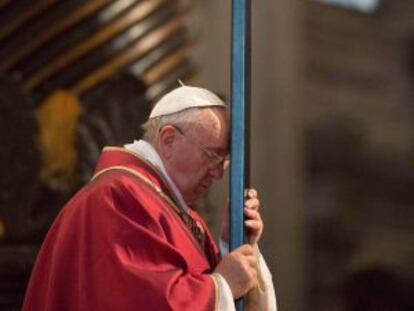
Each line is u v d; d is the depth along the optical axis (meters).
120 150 8.68
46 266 8.47
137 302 7.66
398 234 18.22
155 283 7.68
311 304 17.73
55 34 17.58
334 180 18.09
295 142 17.94
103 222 7.99
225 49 18.11
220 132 8.35
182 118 8.36
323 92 18.11
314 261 17.83
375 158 18.28
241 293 8.01
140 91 17.33
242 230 8.20
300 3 17.92
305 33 17.95
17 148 16.42
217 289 7.80
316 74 18.05
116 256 7.83
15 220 16.25
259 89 17.84
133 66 17.83
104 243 7.91
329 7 18.11
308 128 18.03
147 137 8.78
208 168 8.48
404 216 18.25
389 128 18.39
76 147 16.80
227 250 9.02
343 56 18.22
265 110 17.84
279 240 17.77
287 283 17.70
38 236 16.36
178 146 8.42
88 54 17.64
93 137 16.86
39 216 16.44
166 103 8.52
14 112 16.55
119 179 8.28
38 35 17.52
